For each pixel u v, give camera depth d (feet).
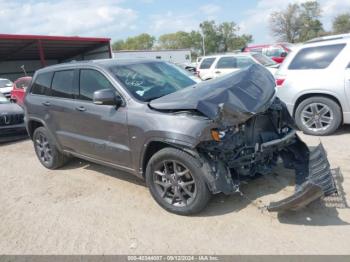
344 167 15.35
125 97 13.47
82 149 16.01
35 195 15.65
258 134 12.93
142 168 13.29
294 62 21.54
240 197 13.19
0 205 14.90
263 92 12.85
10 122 26.35
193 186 11.91
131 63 15.62
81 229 12.21
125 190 15.14
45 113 17.69
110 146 14.19
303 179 12.59
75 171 18.25
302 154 14.20
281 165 15.61
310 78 20.54
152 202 13.70
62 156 18.45
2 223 13.24
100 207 13.74
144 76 14.82
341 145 18.53
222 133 11.09
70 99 16.19
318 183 10.87
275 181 14.24
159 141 12.03
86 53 105.40
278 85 22.02
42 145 19.13
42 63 82.12
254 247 10.24
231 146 11.33
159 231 11.58
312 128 21.07
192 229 11.48
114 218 12.75
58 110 16.69
